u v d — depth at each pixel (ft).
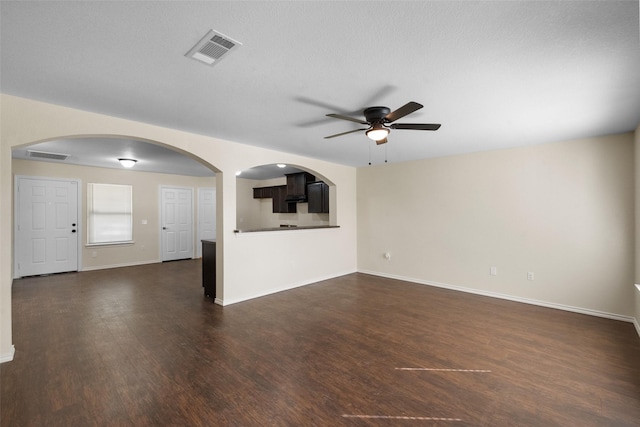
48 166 19.20
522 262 13.98
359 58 6.27
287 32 5.37
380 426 5.91
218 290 13.70
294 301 14.10
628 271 11.57
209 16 4.92
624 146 11.63
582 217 12.51
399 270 18.47
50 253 19.42
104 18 4.96
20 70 6.81
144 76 7.11
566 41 5.58
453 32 5.35
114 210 22.03
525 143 13.44
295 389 7.14
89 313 12.32
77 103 8.81
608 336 10.16
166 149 15.30
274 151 15.24
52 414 6.19
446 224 16.42
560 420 6.07
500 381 7.48
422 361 8.48
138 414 6.22
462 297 14.73
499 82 7.34
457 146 14.08
